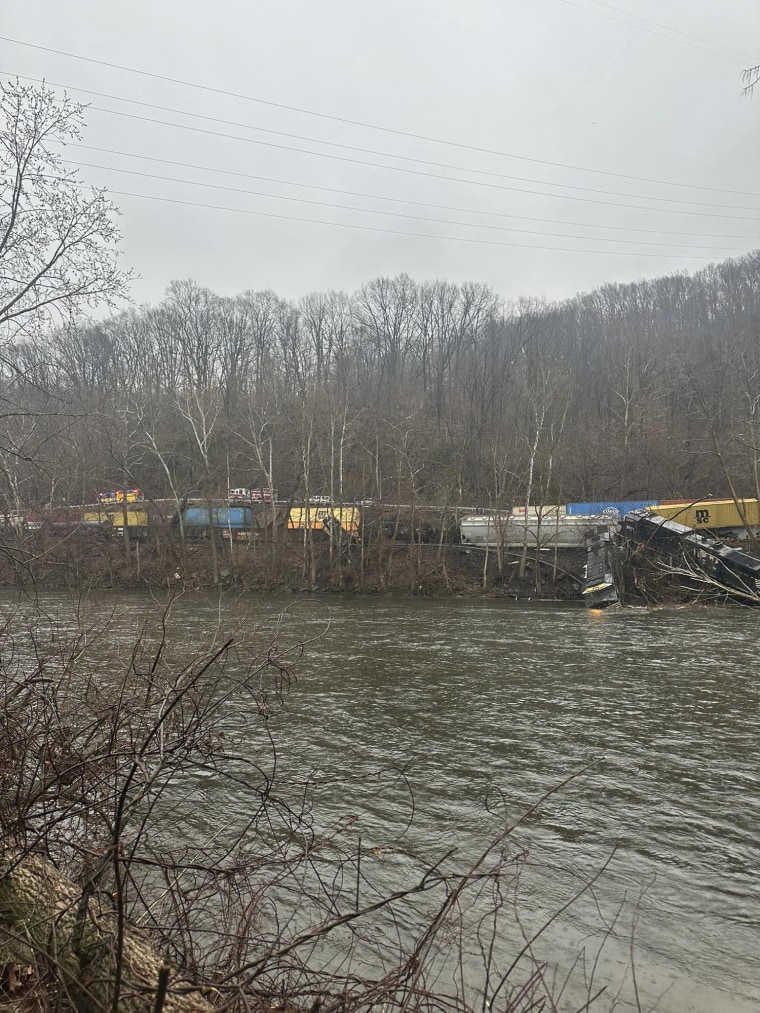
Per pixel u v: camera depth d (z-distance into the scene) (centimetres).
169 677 534
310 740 1275
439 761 1177
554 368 5200
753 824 944
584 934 677
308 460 4006
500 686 1702
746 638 2362
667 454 4716
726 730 1349
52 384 1321
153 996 331
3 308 1148
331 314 7600
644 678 1781
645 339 6775
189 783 1005
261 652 590
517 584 3759
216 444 4803
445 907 384
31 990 353
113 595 2998
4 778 448
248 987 372
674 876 804
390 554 3950
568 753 1223
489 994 557
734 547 3544
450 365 7369
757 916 721
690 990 595
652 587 3438
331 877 751
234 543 4128
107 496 3903
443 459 4872
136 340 7119
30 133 1119
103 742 477
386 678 1786
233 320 7412
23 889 391
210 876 558
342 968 572
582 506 4078
